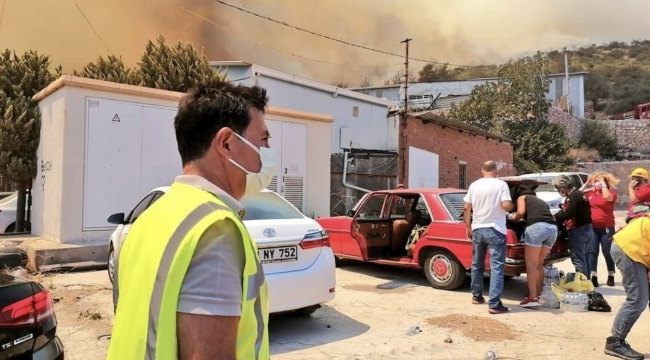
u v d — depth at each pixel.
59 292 6.81
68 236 9.10
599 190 7.64
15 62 11.84
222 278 1.17
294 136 12.55
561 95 46.56
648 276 4.42
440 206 7.36
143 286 1.21
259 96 1.56
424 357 4.49
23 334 2.66
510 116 30.14
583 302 6.07
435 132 20.42
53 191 9.69
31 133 10.98
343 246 8.34
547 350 4.68
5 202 12.82
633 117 60.50
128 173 9.83
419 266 7.52
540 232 6.08
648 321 5.75
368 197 8.21
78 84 9.20
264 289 1.39
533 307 6.21
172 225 1.24
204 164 1.46
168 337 1.14
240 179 1.50
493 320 5.62
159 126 10.25
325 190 13.20
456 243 6.98
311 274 5.02
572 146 34.66
